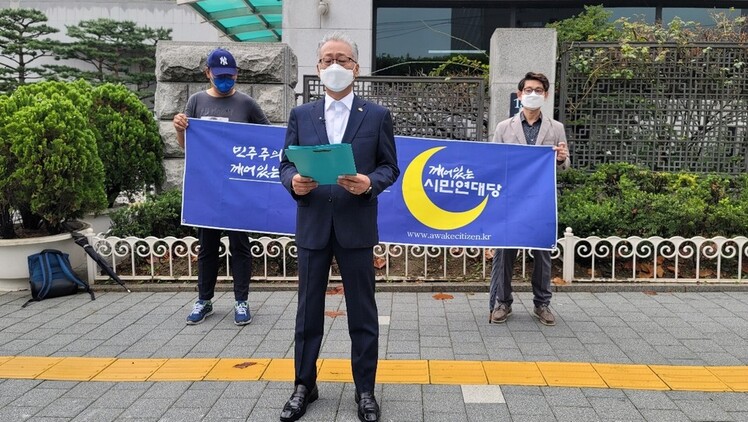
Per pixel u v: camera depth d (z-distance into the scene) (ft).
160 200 20.13
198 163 15.34
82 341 13.56
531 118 15.24
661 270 17.81
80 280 17.35
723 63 23.16
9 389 11.07
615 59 23.34
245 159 15.46
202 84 22.47
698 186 20.13
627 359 12.28
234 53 22.20
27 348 13.14
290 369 11.87
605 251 18.13
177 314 15.48
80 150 17.60
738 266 17.48
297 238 10.00
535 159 15.21
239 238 14.92
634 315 15.07
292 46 35.68
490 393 10.77
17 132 16.84
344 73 9.37
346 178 8.70
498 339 13.52
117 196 22.98
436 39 41.04
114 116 20.79
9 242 17.34
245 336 13.82
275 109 22.44
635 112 23.57
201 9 35.73
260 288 17.53
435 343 13.32
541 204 14.88
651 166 23.71
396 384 11.17
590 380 11.27
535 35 22.80
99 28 84.53
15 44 78.54
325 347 13.09
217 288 17.53
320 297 10.02
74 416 10.02
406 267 17.76
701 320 14.61
